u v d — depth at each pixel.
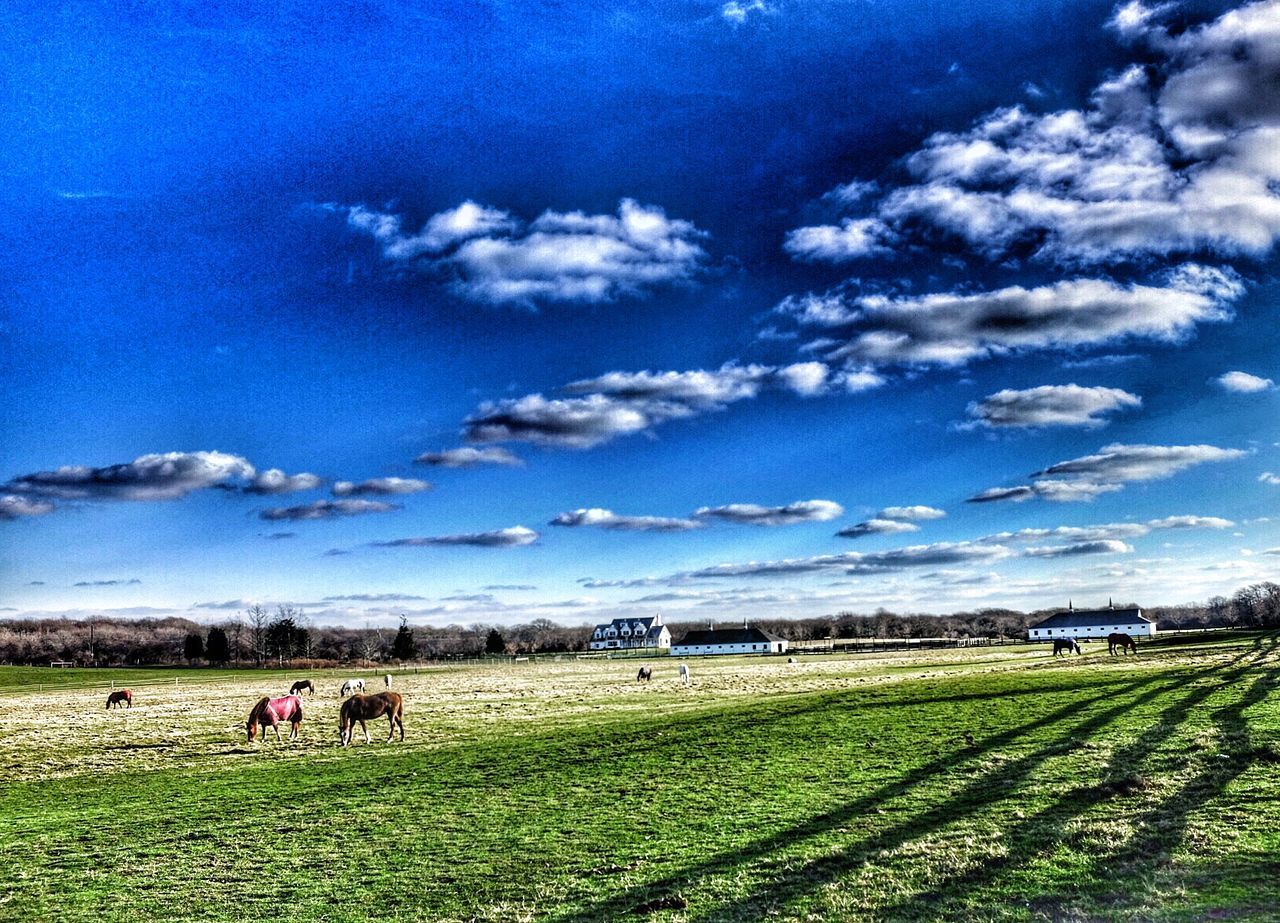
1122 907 12.85
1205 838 15.37
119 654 195.75
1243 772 19.67
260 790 28.30
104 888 18.41
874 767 24.66
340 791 27.20
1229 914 12.16
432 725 44.53
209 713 58.38
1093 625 188.88
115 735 46.62
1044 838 16.36
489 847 19.56
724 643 197.00
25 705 77.25
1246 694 31.78
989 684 42.81
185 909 16.75
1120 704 32.16
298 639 187.00
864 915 13.62
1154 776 20.17
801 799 21.55
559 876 17.08
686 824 20.17
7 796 30.33
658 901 15.06
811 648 186.38
